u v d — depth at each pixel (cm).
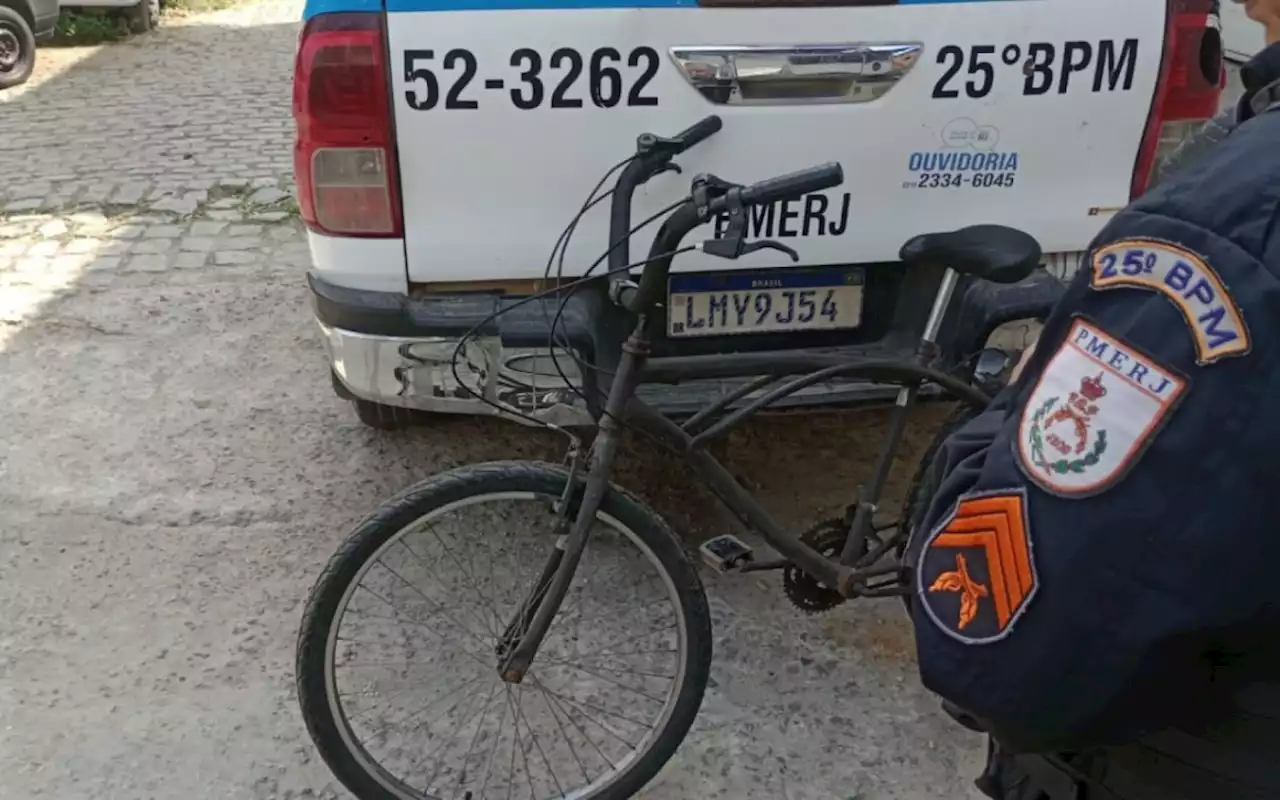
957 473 124
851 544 241
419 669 273
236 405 387
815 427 367
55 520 327
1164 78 269
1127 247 107
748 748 254
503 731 258
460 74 246
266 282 484
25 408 383
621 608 292
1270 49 117
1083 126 271
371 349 265
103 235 535
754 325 279
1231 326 99
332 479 347
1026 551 111
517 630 220
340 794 243
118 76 872
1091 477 107
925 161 268
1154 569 104
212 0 1189
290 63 921
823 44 254
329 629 212
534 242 262
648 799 240
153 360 416
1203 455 101
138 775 246
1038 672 113
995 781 151
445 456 357
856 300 282
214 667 276
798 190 178
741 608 296
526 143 254
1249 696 114
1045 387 112
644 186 261
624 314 273
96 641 283
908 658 280
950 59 260
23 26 826
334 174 254
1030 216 278
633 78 251
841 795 242
